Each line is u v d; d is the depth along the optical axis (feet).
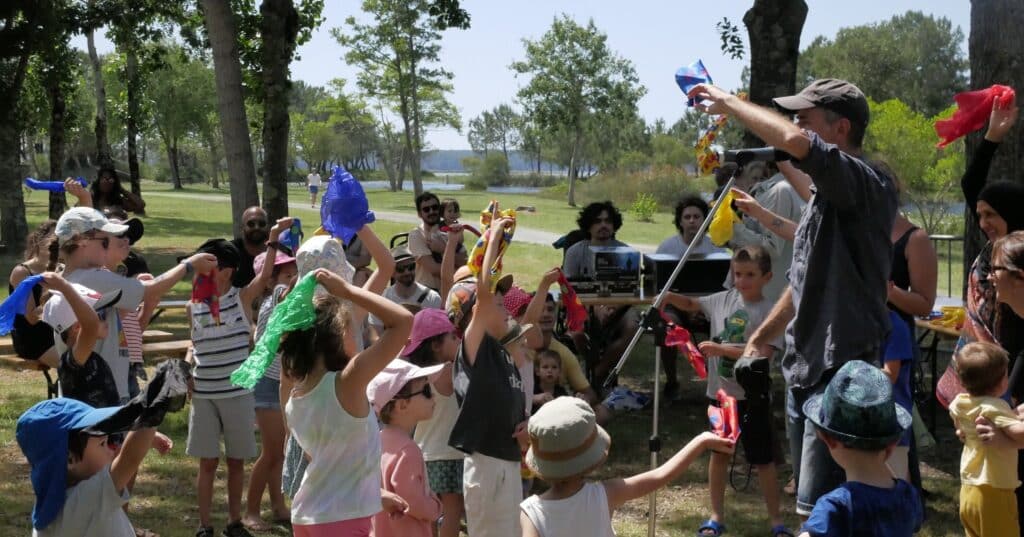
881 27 287.28
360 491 13.38
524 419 16.46
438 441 17.92
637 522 22.00
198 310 20.22
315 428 13.26
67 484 12.28
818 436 12.54
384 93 184.34
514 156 487.61
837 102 12.87
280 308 12.85
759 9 41.16
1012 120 16.99
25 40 76.28
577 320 20.79
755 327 20.98
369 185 328.49
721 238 21.33
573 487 12.12
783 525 20.57
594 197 187.32
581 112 186.39
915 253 17.03
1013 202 16.25
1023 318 15.62
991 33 28.86
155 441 14.01
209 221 123.75
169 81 238.07
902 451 15.37
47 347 19.92
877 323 12.42
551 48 182.29
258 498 20.99
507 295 20.86
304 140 309.01
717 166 14.90
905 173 110.83
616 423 30.22
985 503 15.51
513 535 16.02
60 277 15.87
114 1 85.61
